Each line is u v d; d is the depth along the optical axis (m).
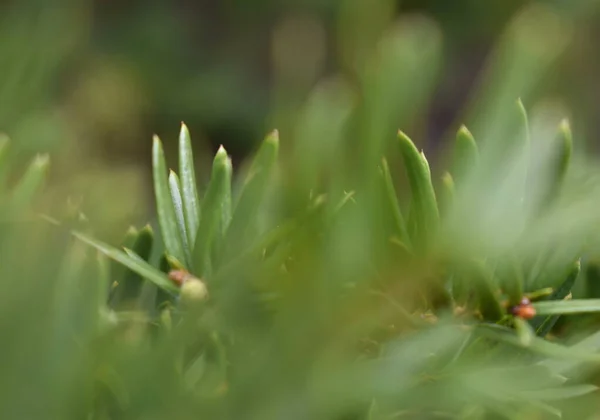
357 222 0.20
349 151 0.20
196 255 0.22
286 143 0.21
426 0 1.34
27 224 0.19
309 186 0.20
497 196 0.20
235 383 0.19
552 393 0.21
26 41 0.23
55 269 0.19
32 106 0.23
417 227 0.21
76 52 0.77
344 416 0.20
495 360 0.21
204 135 1.24
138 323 0.21
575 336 0.23
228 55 1.33
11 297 0.19
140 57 1.25
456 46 1.35
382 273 0.20
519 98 0.20
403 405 0.20
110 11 1.28
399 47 0.20
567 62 0.62
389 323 0.20
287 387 0.19
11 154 0.22
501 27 1.31
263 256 0.21
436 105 1.33
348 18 0.22
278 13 1.34
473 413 0.21
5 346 0.19
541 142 0.20
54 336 0.19
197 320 0.19
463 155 0.21
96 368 0.19
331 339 0.19
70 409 0.19
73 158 0.23
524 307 0.21
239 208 0.21
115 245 0.21
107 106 0.40
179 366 0.20
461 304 0.21
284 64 0.30
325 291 0.19
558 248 0.22
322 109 0.21
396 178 0.22
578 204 0.20
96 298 0.19
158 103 1.23
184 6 1.35
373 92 0.20
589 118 0.98
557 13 1.13
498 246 0.20
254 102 1.26
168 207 0.22
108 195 0.21
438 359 0.20
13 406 0.18
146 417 0.19
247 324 0.20
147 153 0.93
